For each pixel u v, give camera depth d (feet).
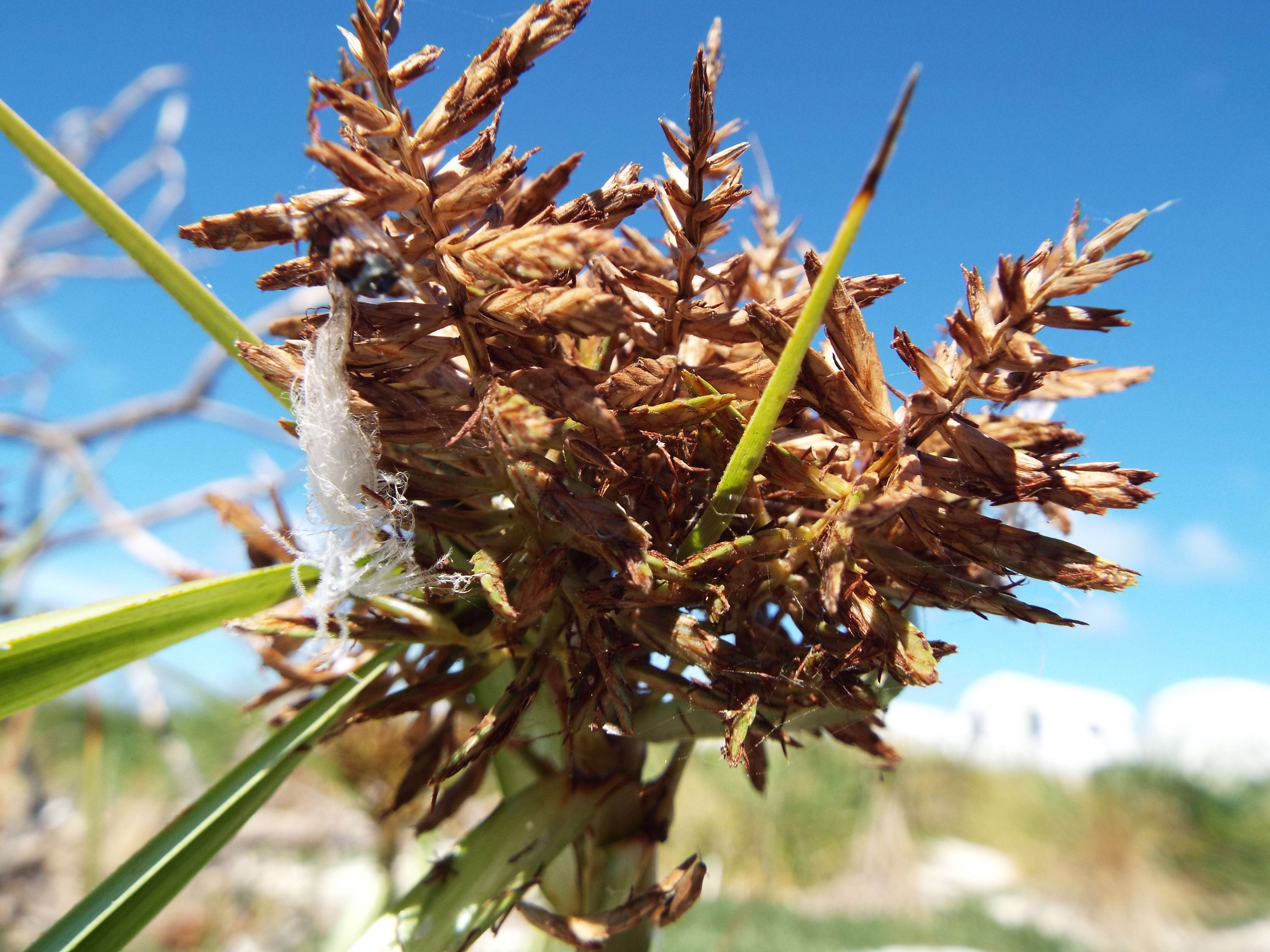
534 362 0.28
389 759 0.75
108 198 0.37
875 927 2.36
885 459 0.28
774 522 0.31
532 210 0.30
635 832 0.37
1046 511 0.40
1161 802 3.23
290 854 1.80
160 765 1.88
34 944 0.30
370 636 0.31
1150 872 3.01
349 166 0.25
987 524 0.27
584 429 0.28
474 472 0.31
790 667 0.30
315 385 0.28
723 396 0.27
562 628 0.30
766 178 0.44
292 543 0.36
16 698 0.29
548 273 0.25
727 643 0.28
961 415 0.30
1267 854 3.01
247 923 1.71
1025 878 3.07
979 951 2.41
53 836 1.73
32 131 0.35
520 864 0.34
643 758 0.39
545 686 0.36
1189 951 2.77
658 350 0.32
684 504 0.31
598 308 0.25
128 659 0.31
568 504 0.26
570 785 0.36
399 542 0.30
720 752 0.29
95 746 1.09
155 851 0.33
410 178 0.26
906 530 0.30
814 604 0.29
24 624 0.28
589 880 0.37
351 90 0.29
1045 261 0.28
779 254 0.43
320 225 0.25
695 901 0.33
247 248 0.28
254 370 0.32
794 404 0.30
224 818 0.34
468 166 0.28
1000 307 0.31
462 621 0.33
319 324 0.28
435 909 0.33
